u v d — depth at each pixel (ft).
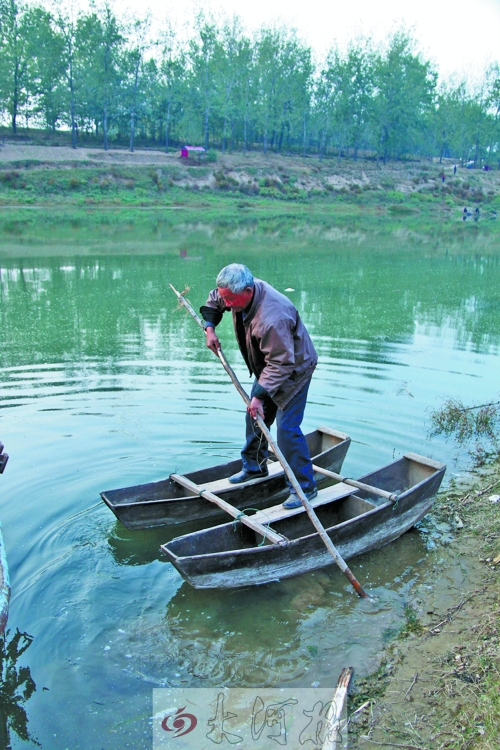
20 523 16.72
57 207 128.06
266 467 18.15
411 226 130.82
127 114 195.52
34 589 14.32
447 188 196.65
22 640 12.86
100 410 24.08
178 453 20.67
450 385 27.76
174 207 142.00
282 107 206.39
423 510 17.38
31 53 175.73
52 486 18.57
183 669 12.20
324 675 12.02
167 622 13.50
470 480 19.88
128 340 34.32
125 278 53.42
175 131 208.85
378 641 12.94
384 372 29.45
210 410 24.20
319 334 36.50
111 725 10.90
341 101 209.26
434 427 23.21
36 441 21.33
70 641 12.86
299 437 16.40
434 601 14.17
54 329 36.50
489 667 11.70
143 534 16.74
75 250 71.87
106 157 165.78
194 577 13.62
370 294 49.32
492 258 75.51
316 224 125.70
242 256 70.38
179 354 31.71
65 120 198.29
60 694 11.56
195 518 17.47
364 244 90.17
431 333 37.19
